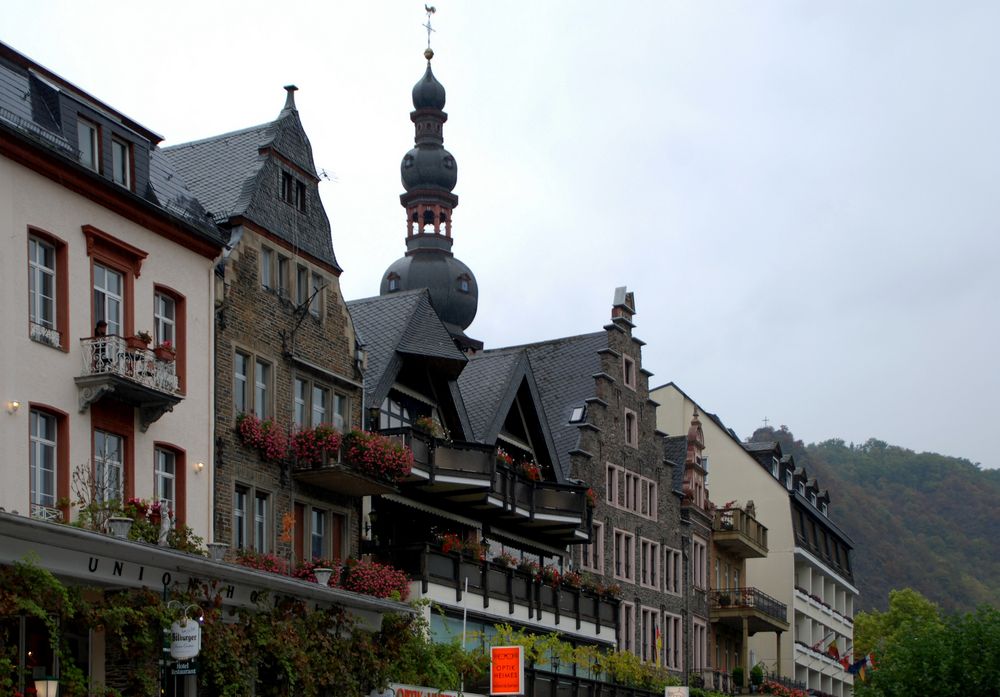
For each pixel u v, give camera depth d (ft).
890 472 606.14
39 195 99.25
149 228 109.60
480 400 160.15
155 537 97.04
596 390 188.65
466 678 131.54
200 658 88.48
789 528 264.11
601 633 172.35
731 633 234.17
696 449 219.61
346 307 136.05
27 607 74.13
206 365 114.83
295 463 126.72
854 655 326.65
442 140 277.23
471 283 273.95
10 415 94.99
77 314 101.50
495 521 160.04
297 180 131.64
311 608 101.45
